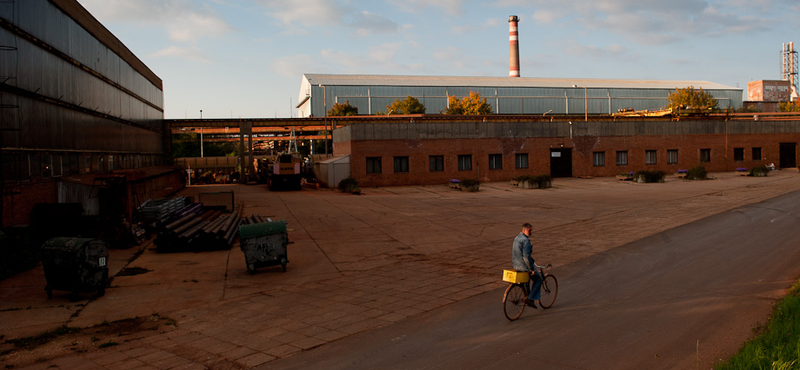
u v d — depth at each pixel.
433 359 7.88
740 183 43.56
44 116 21.11
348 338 9.06
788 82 160.62
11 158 17.70
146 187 30.61
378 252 17.97
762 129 60.62
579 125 53.44
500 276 14.00
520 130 51.62
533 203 32.78
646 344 8.28
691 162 57.62
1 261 13.77
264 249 14.62
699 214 25.11
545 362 7.60
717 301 10.70
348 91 101.81
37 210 18.75
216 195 30.84
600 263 15.12
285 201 35.19
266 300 11.87
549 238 19.98
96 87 29.14
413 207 31.28
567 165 53.44
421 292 12.40
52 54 22.20
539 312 10.33
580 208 29.59
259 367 7.77
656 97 116.62
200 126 59.69
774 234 18.75
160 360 8.07
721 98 119.19
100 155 29.95
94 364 7.89
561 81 117.56
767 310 9.98
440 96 105.00
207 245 18.28
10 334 9.26
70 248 11.38
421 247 18.86
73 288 11.48
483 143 50.44
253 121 60.75
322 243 19.70
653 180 46.72
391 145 47.91
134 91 40.19
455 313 10.49
